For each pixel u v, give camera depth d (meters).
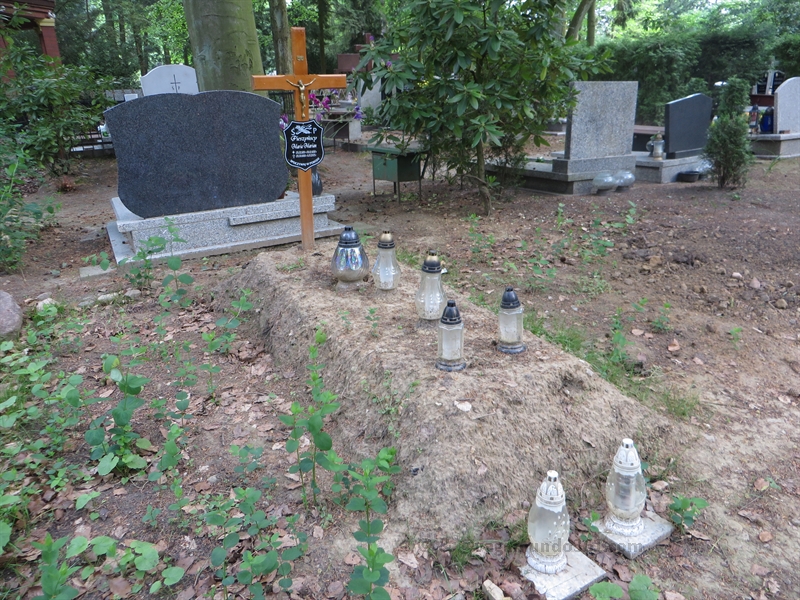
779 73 15.31
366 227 7.52
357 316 3.76
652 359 4.16
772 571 2.41
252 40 8.91
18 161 6.35
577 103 8.45
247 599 2.23
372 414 3.01
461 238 6.92
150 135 5.94
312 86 4.86
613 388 3.26
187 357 4.09
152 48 33.03
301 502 2.71
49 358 4.02
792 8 22.84
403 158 8.74
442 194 9.47
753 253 6.05
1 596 2.26
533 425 2.83
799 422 3.46
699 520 2.67
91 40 26.33
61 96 11.12
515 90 7.52
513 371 3.06
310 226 5.23
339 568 2.36
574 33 14.27
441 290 3.58
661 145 10.30
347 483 2.77
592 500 2.76
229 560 2.40
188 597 2.26
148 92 13.71
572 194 9.09
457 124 7.11
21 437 3.20
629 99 9.42
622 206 8.16
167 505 2.72
